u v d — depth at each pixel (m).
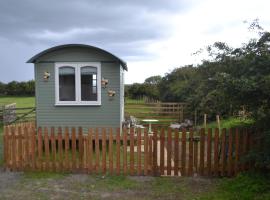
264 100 6.43
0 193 6.57
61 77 11.52
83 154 8.04
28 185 7.10
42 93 11.55
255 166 7.14
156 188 6.91
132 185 7.11
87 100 11.61
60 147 8.12
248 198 5.89
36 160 8.21
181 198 6.27
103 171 7.98
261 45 6.79
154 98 34.06
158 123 19.67
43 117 11.59
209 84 7.80
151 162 7.86
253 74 6.54
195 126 17.31
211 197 6.22
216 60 7.48
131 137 7.86
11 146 8.23
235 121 12.03
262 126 6.55
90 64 11.44
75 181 7.39
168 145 7.82
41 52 11.24
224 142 7.65
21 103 37.91
